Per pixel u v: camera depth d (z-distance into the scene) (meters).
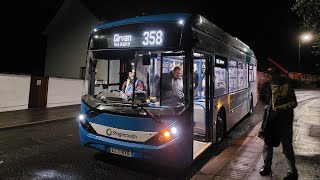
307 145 6.57
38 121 10.34
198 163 5.75
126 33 5.33
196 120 6.73
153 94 5.09
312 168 5.05
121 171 5.24
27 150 6.60
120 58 5.43
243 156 5.84
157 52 5.03
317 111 12.67
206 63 6.12
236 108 8.73
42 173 5.05
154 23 5.07
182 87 5.05
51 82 14.53
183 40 4.81
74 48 21.00
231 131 9.04
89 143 5.29
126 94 5.27
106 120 5.05
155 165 5.59
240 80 9.46
